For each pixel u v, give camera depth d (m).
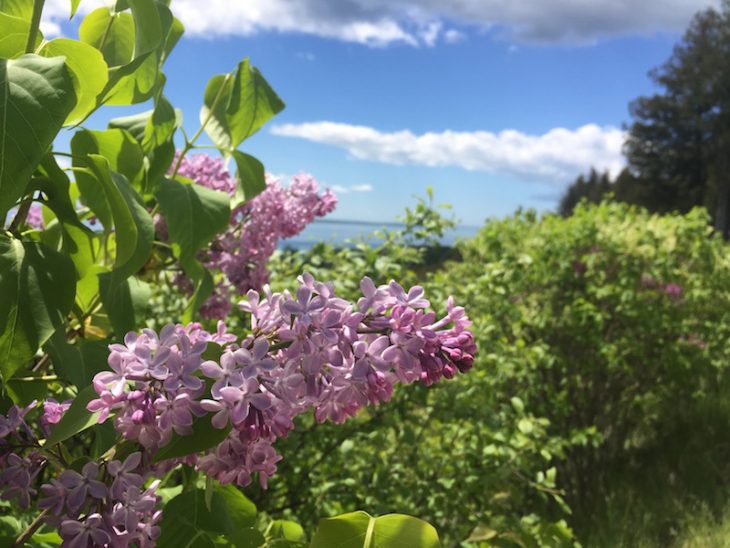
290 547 0.37
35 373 0.43
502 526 0.79
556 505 1.65
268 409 0.28
